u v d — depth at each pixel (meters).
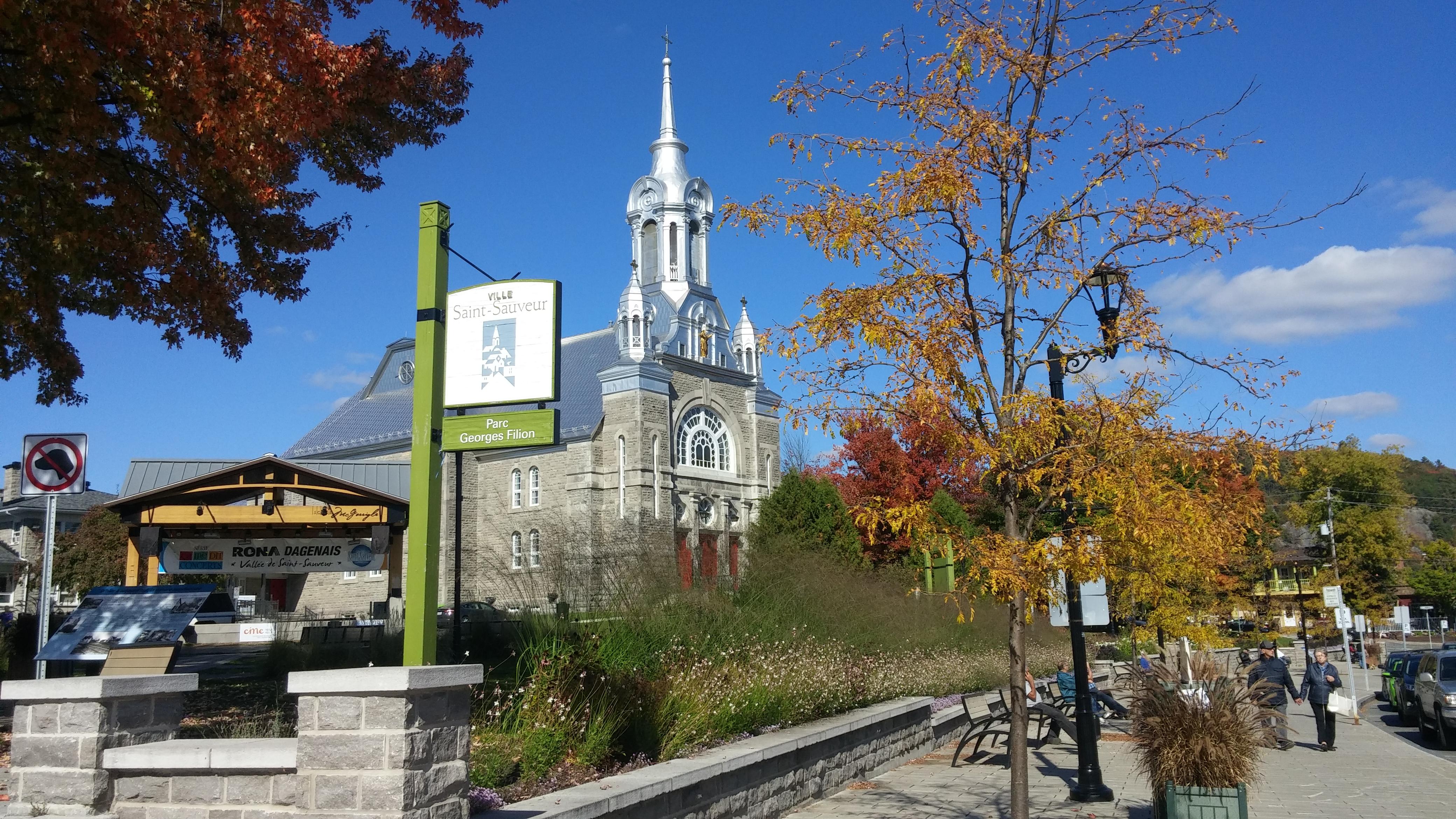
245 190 13.18
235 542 24.05
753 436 66.44
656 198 70.06
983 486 8.65
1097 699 17.61
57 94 11.10
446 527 58.94
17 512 64.12
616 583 14.94
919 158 8.59
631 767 9.98
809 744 12.21
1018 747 7.73
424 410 7.70
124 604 13.05
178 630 12.70
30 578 49.84
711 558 17.89
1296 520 66.38
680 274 69.00
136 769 6.72
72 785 6.77
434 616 7.50
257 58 11.38
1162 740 10.09
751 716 12.54
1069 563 7.63
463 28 14.47
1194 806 9.81
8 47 10.92
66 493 11.01
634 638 13.09
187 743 6.79
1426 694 22.83
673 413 61.53
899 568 24.47
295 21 11.74
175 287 14.31
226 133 11.45
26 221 12.27
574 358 68.00
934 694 20.39
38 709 6.95
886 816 11.46
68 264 12.25
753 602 16.47
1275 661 20.06
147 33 10.80
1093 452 7.98
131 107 12.27
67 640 12.57
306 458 72.31
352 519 23.20
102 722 6.82
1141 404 7.88
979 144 8.28
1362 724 26.22
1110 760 16.92
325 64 12.04
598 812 7.66
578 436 59.00
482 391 11.40
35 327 14.07
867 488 37.19
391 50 15.88
